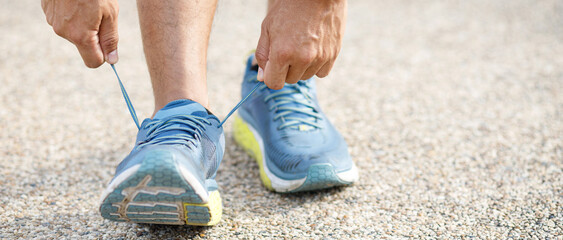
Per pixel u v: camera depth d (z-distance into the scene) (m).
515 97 2.24
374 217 1.30
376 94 2.29
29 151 1.67
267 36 1.13
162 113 1.18
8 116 1.95
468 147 1.76
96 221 1.26
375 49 2.94
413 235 1.22
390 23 3.46
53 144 1.74
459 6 3.89
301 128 1.50
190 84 1.23
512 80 2.45
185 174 0.97
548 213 1.32
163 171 0.95
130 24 3.24
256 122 1.64
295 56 1.07
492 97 2.25
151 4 1.21
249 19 3.47
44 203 1.35
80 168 1.57
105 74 2.46
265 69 1.13
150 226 1.23
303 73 1.14
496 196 1.42
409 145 1.78
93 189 1.44
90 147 1.73
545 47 2.96
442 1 4.04
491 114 2.06
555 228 1.25
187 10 1.22
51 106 2.07
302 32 1.06
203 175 1.10
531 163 1.63
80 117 1.98
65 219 1.26
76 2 1.10
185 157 1.02
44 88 2.26
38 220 1.25
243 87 1.73
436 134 1.87
